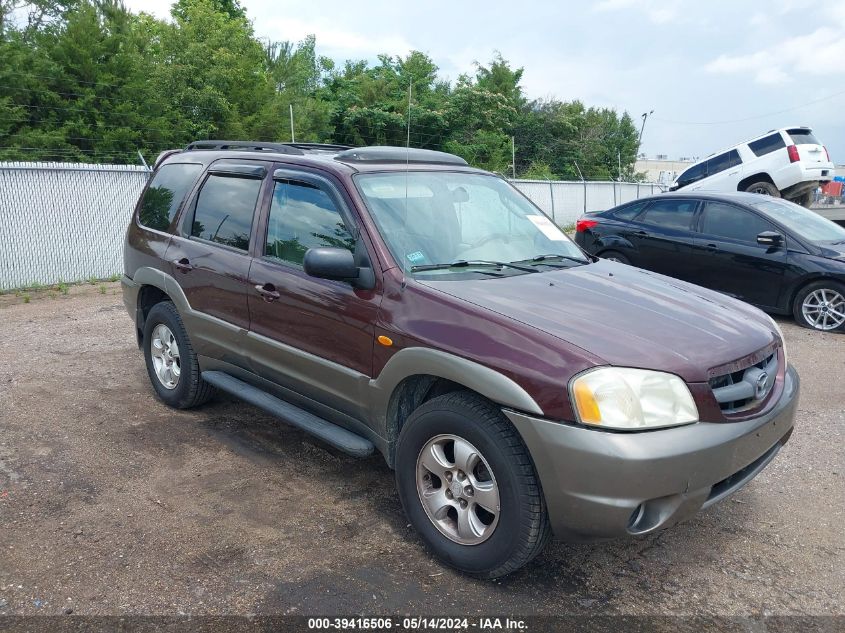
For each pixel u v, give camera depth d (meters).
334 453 4.52
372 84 29.50
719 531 3.67
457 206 4.14
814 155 17.06
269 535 3.51
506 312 3.13
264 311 4.12
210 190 4.83
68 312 8.72
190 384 4.94
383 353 3.43
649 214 9.46
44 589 3.03
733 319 3.50
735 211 8.70
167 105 21.52
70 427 4.80
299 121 25.66
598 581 3.20
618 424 2.75
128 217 11.92
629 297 3.54
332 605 2.96
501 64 37.22
